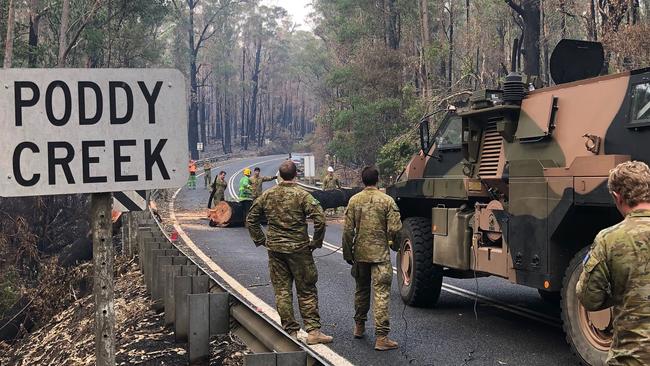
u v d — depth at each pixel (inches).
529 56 1142.3
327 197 842.8
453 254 307.7
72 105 133.8
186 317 269.3
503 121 289.3
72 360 308.5
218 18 3351.4
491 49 1572.3
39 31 1598.2
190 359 238.1
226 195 1364.4
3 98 130.5
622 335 118.7
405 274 352.2
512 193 261.6
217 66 3816.4
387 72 1469.0
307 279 275.0
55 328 437.7
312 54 3161.9
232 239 681.6
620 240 119.5
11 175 130.6
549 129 265.4
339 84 1571.1
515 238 259.3
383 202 267.1
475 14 1676.9
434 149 353.4
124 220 568.4
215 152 4003.4
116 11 1533.0
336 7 1924.2
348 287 405.4
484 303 357.7
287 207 271.9
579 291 124.6
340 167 2003.0
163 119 139.1
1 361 434.3
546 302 359.6
